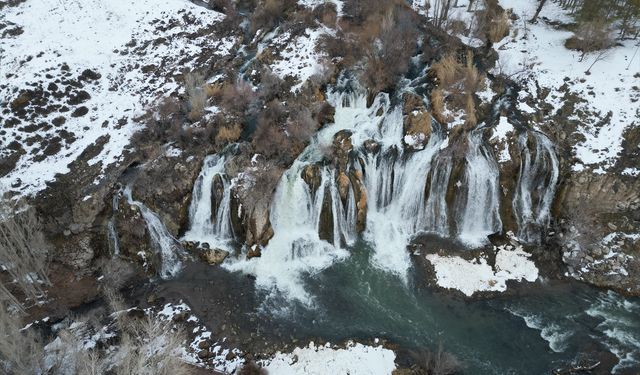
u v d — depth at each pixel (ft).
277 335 79.25
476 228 95.45
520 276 87.30
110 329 79.66
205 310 83.15
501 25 119.75
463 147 95.71
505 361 74.90
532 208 95.25
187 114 106.83
